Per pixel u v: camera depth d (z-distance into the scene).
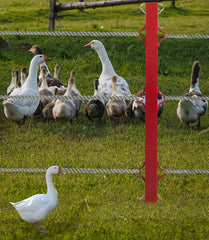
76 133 10.87
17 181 8.12
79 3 21.42
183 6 34.84
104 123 11.79
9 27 27.36
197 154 9.69
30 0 37.16
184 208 7.11
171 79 16.67
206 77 17.11
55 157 9.31
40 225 6.56
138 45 20.52
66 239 6.18
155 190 7.15
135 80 16.20
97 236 6.24
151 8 6.66
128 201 7.44
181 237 6.21
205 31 25.95
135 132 10.96
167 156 9.45
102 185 8.05
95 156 9.40
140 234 6.25
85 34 7.04
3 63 17.44
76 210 7.01
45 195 6.47
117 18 30.88
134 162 9.08
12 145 9.91
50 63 17.80
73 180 8.16
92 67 17.56
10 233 6.30
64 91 12.45
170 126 11.56
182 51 20.19
